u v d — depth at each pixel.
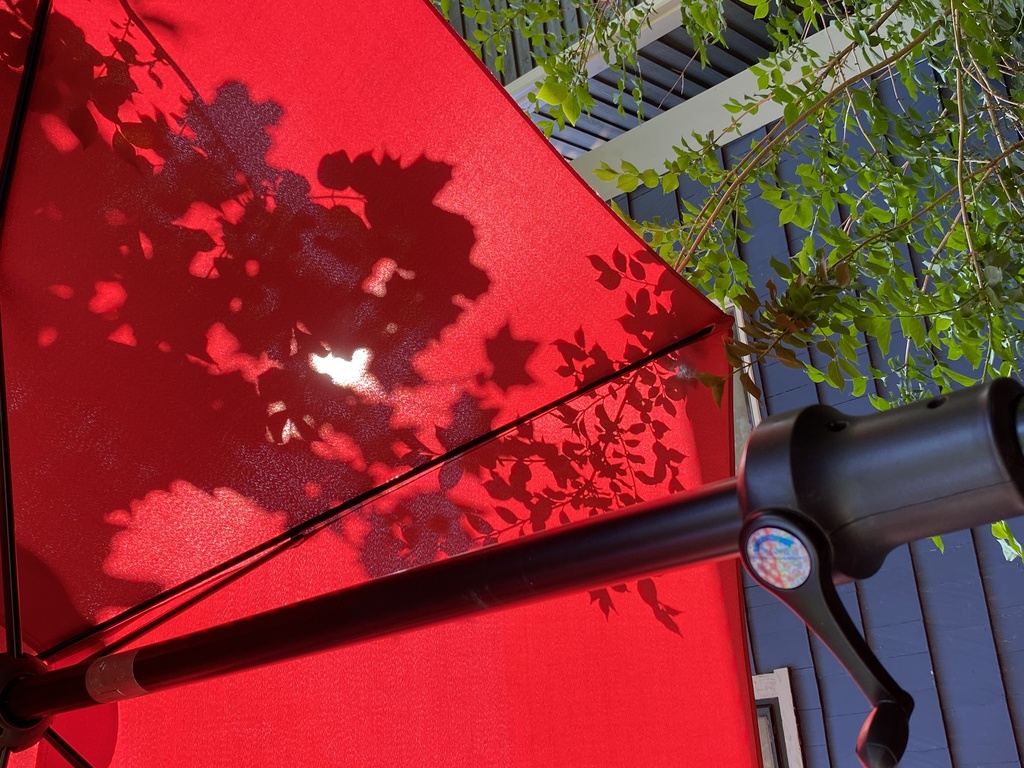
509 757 1.30
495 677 1.31
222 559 1.20
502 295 1.33
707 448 1.51
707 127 5.23
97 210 1.11
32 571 1.11
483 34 2.77
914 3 2.14
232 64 1.14
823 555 0.34
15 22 1.07
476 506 1.34
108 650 1.16
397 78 1.18
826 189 2.16
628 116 5.86
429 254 1.28
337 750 1.21
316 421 1.23
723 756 1.44
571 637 1.37
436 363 1.31
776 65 2.42
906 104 4.41
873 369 1.84
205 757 1.16
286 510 1.22
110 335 1.11
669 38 5.08
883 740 0.31
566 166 1.23
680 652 1.43
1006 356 1.74
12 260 1.06
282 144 1.19
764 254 5.14
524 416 1.37
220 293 1.17
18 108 1.06
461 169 1.26
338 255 1.23
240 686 1.18
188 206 1.15
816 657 4.73
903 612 4.56
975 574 4.39
